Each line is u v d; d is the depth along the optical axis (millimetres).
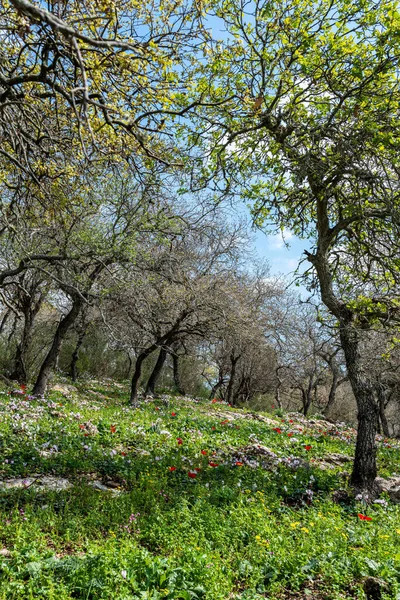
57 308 22578
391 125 8602
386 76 8539
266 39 8617
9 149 8117
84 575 4840
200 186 9258
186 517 6793
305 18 8383
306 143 9766
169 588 4844
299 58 8273
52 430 11430
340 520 7785
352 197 9977
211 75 7977
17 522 6023
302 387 33344
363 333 10883
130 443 11789
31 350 22016
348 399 35469
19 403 13977
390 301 11016
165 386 30953
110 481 8641
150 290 17609
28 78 5191
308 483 9820
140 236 15234
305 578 5695
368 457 10227
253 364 32281
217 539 6305
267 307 28250
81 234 12711
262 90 8141
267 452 12289
